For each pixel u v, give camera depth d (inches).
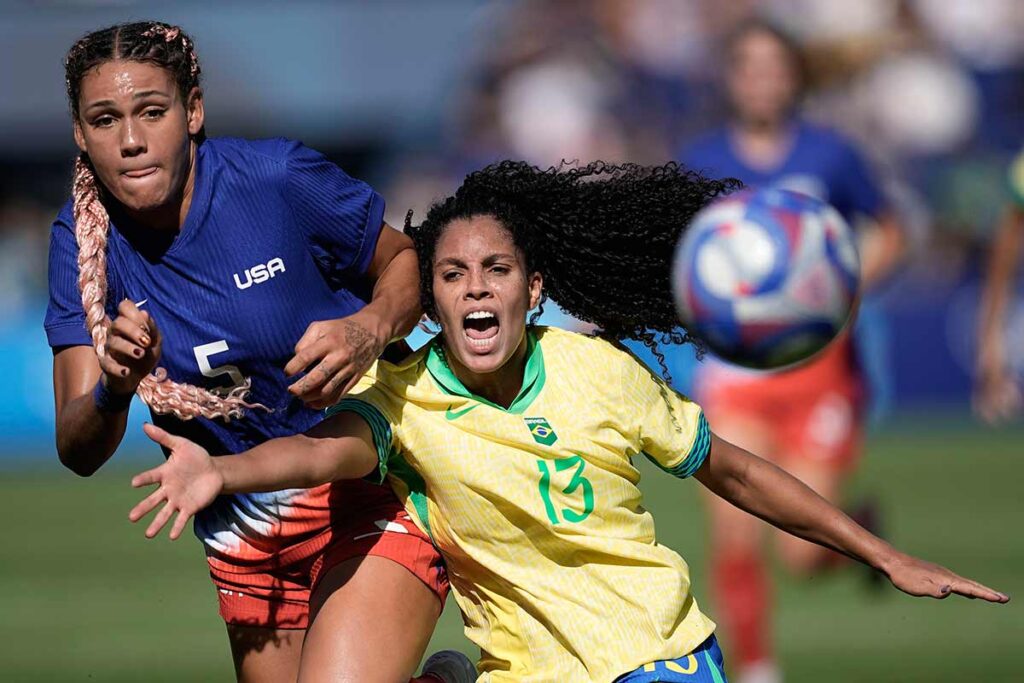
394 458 639.8
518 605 620.1
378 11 3009.4
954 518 1688.0
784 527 666.2
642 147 2874.0
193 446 524.4
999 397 1163.3
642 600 608.4
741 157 1174.3
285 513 668.7
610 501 620.1
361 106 3014.3
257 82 3014.3
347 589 642.2
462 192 652.1
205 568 1544.0
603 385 629.9
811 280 629.0
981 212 2696.9
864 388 1155.9
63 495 2122.3
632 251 681.0
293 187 635.5
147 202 604.4
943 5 2797.7
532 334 649.0
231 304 632.4
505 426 613.9
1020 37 2787.9
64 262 631.8
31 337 2544.3
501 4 2987.2
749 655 1020.5
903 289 2613.2
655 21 2871.6
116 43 598.9
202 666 1093.8
